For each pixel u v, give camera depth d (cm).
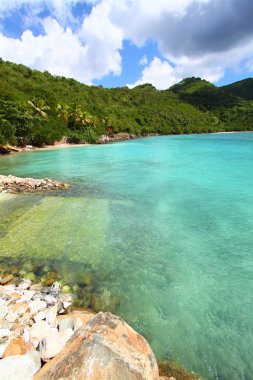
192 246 789
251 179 1606
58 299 555
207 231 890
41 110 5194
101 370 273
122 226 933
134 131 7550
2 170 2206
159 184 1541
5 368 309
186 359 423
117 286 607
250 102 13475
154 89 15850
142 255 739
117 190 1423
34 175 1947
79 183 1619
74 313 507
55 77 9131
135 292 587
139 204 1177
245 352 437
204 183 1534
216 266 685
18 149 3741
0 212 1081
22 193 1382
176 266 686
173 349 441
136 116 9012
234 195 1283
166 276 645
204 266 685
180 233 877
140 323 498
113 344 306
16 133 4038
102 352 289
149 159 2661
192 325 493
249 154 2848
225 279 630
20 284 608
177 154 3020
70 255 737
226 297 569
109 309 535
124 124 7681
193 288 600
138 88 15200
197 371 403
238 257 726
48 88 7725
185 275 648
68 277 640
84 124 5806
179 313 524
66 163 2523
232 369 407
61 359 300
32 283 618
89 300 560
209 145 4169
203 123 10650
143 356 314
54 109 5766
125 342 325
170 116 10038
